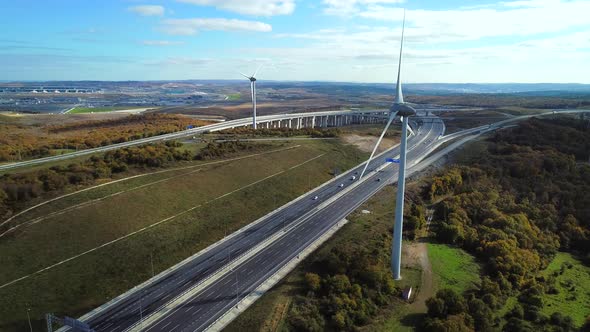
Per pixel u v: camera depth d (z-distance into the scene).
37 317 84.38
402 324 88.62
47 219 115.31
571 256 131.50
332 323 85.25
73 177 138.88
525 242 127.94
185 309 88.31
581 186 164.88
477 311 91.62
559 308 101.69
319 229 130.38
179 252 114.56
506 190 166.38
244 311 87.31
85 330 69.56
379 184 177.75
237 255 113.56
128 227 120.56
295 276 101.69
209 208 142.50
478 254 122.44
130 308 88.69
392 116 98.88
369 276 99.69
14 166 150.25
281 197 162.00
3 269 95.75
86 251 107.19
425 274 108.38
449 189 168.00
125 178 149.12
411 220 132.50
